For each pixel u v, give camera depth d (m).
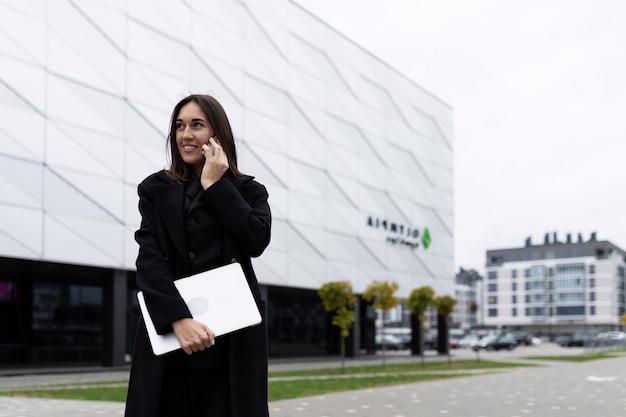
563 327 121.62
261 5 30.39
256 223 2.24
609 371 21.69
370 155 37.91
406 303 28.92
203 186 2.23
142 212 2.29
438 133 45.88
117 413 9.39
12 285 24.41
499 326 128.62
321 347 39.91
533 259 126.69
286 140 31.28
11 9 19.53
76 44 21.41
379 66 39.69
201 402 2.22
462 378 18.03
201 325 2.05
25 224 19.52
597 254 120.38
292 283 30.89
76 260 20.89
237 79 28.56
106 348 22.12
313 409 10.13
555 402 11.50
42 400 11.29
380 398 11.96
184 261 2.24
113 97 22.52
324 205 33.56
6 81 19.27
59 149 20.61
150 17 24.27
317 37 34.25
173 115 2.36
